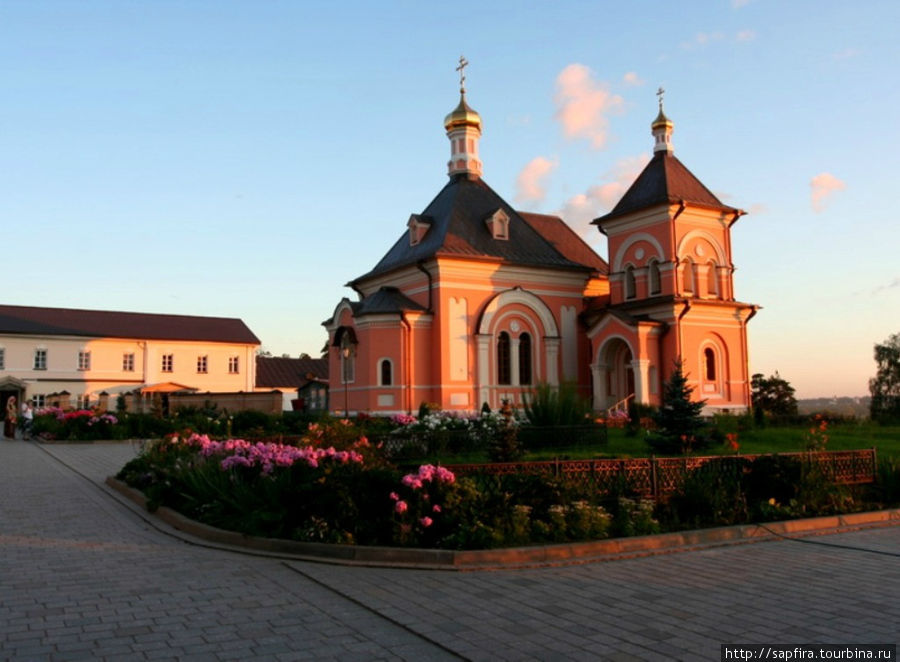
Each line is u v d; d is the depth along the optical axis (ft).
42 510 43.24
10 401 114.01
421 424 67.72
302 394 162.61
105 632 21.39
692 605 24.22
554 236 144.36
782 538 36.50
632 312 116.98
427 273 113.39
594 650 19.95
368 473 34.14
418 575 28.25
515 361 117.19
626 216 120.78
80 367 184.24
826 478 43.73
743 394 117.80
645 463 39.78
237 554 31.99
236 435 98.94
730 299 119.65
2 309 184.14
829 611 23.59
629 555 31.96
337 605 24.22
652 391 111.34
